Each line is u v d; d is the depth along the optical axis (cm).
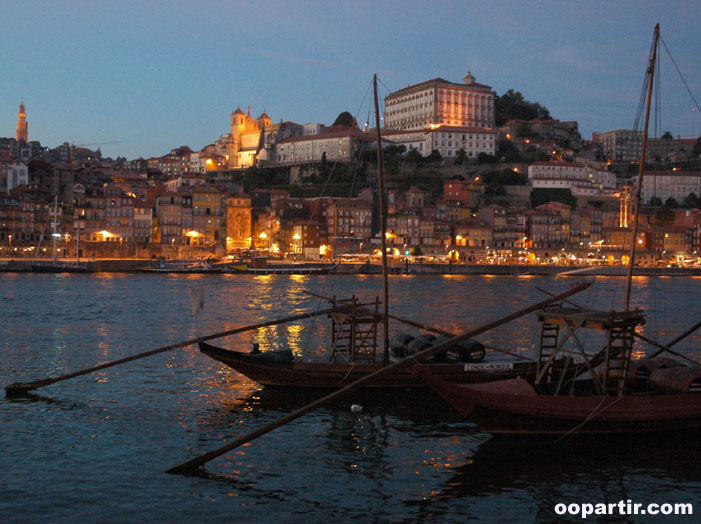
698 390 3550
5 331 7362
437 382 3344
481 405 3325
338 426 3694
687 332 4638
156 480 2914
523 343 6738
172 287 14550
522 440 3459
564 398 3372
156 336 7131
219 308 10475
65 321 8338
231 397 4281
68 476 2939
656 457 3262
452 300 12456
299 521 2562
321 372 4391
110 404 4106
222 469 3048
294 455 3234
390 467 3100
